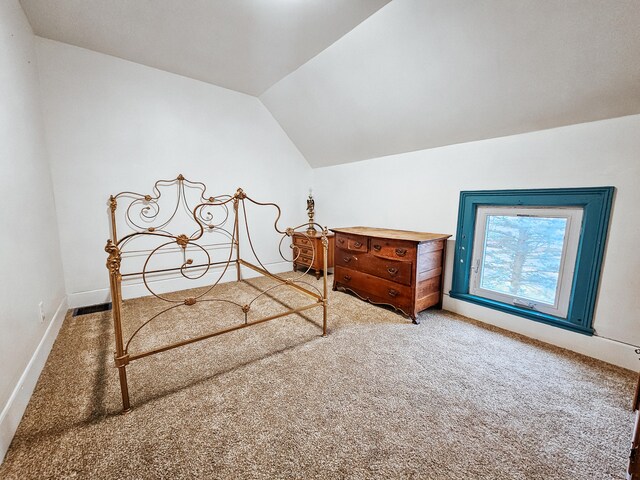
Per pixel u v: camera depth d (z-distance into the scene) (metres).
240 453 1.00
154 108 2.58
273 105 3.19
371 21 1.79
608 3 1.16
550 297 1.84
